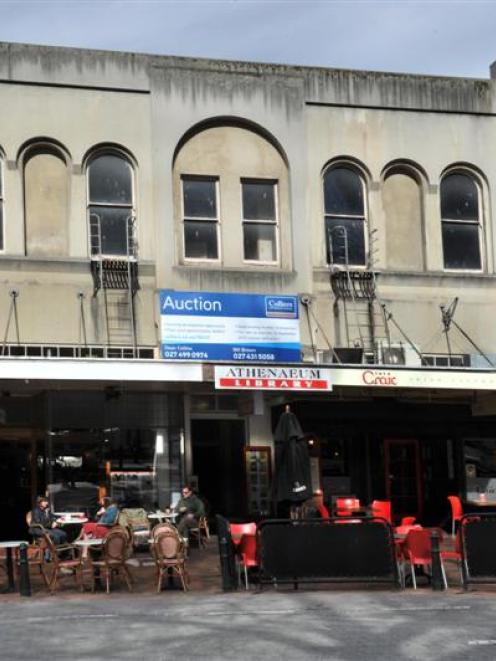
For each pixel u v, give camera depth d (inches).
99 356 812.6
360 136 901.8
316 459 872.9
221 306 829.8
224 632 427.5
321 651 385.4
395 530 603.2
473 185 932.6
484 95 937.5
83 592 573.6
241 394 834.8
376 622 447.2
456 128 928.3
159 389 837.8
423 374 783.7
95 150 840.3
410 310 890.1
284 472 655.1
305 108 892.0
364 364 793.6
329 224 887.7
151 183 845.2
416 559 558.9
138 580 619.8
